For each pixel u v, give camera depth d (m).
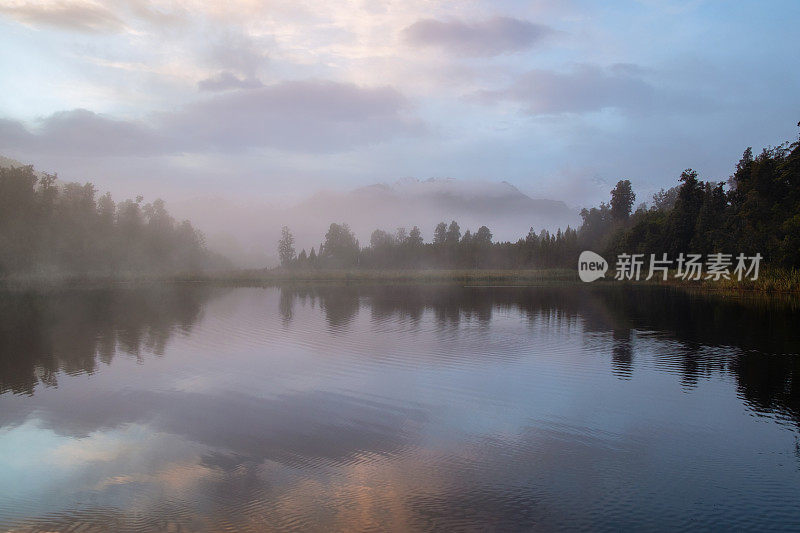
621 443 10.82
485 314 33.47
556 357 19.33
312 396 14.16
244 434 11.27
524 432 11.45
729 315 32.56
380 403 13.54
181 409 13.01
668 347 21.27
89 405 13.36
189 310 36.00
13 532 7.45
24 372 16.91
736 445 10.74
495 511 7.98
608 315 32.97
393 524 7.57
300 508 8.05
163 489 8.71
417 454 10.20
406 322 29.27
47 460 9.93
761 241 58.44
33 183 84.44
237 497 8.41
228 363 18.25
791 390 14.79
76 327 27.14
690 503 8.30
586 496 8.49
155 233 108.31
